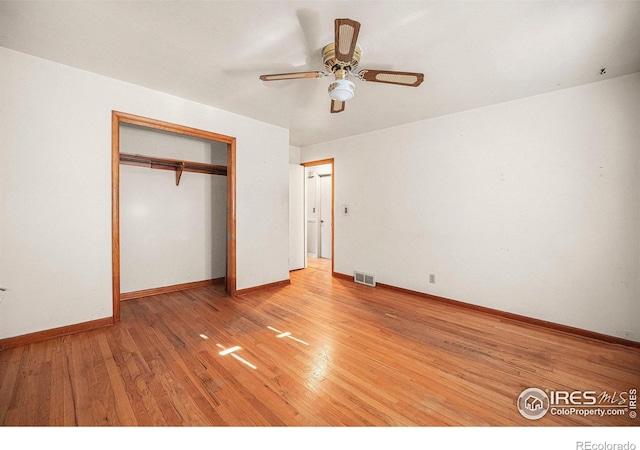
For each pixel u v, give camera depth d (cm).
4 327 218
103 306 263
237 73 246
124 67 239
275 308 323
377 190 418
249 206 376
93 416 149
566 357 217
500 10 162
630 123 234
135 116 273
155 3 160
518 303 293
